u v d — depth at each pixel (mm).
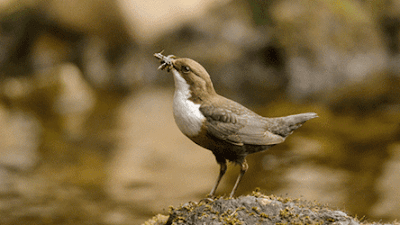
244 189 8953
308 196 8133
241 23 19078
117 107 17203
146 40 20328
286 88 17484
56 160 11188
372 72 17922
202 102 4754
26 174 10172
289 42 17656
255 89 17734
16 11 20047
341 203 7875
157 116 15695
